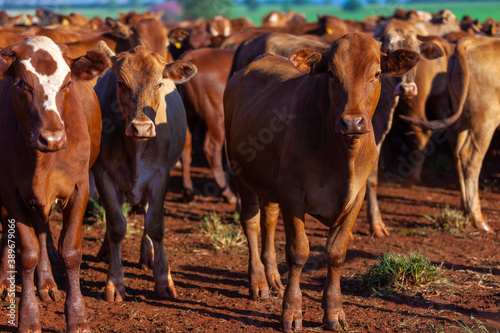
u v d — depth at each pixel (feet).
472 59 33.42
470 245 30.89
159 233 23.88
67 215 20.16
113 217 23.29
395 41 32.50
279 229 34.22
